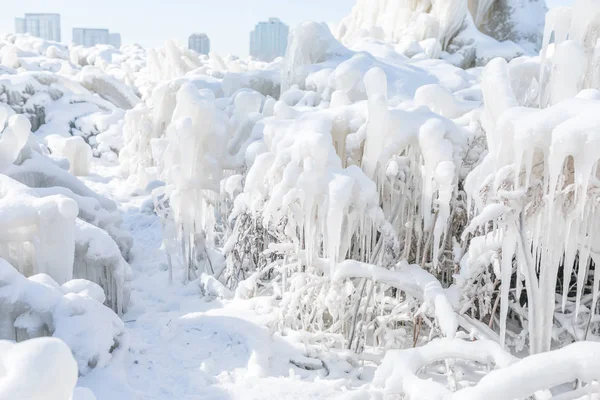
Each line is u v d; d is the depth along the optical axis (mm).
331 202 3623
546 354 2354
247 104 6117
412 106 5273
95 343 3453
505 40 18750
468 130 4379
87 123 15266
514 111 2926
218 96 9898
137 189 10078
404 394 2715
